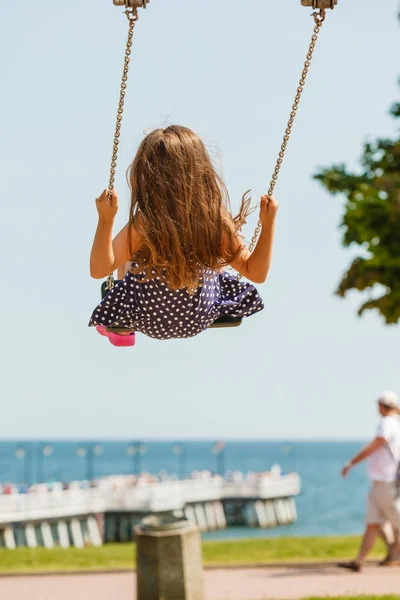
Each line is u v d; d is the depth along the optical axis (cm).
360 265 2122
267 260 558
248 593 1409
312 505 11731
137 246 538
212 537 7144
